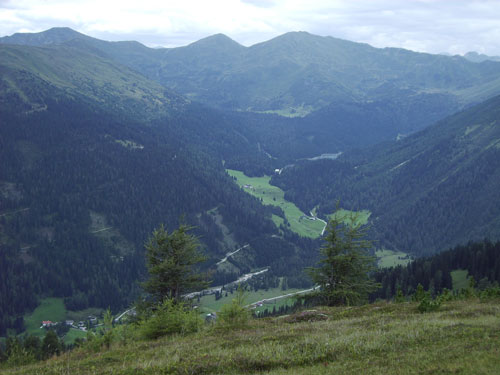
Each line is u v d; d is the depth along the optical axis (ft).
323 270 136.36
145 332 84.69
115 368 55.26
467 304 92.84
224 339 70.64
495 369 39.42
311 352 53.78
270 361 51.19
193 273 136.46
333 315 95.04
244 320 90.89
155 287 129.70
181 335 82.02
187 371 50.14
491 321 62.34
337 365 47.37
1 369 67.51
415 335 56.44
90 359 64.18
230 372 48.93
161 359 57.31
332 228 136.98
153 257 134.72
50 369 59.31
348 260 130.82
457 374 39.78
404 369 42.86
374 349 51.96
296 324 83.25
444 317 73.97
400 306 98.73
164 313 88.22
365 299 136.98
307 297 136.67
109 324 89.15
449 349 48.34
